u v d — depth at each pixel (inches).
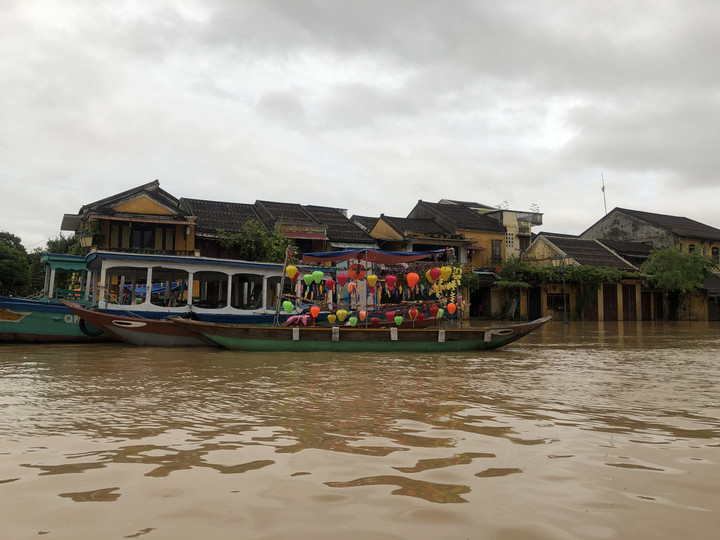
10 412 239.3
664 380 356.2
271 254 1067.3
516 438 198.5
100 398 273.7
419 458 172.2
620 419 233.6
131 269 649.0
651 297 1605.6
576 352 561.3
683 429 215.3
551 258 1520.7
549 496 138.9
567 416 238.8
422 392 299.4
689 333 919.7
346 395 287.6
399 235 1339.8
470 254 1460.4
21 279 1266.0
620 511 129.0
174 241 1023.0
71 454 175.3
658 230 1743.4
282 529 117.6
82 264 701.9
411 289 659.4
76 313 548.7
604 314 1512.1
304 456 173.9
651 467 164.4
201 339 525.3
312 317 548.7
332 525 119.9
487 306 1417.3
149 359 449.1
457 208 1611.7
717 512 129.0
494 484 147.8
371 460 169.8
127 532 116.0
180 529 117.6
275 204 1290.6
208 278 706.2
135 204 996.6
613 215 1875.0
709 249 1779.0
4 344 570.6
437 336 535.5
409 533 116.0
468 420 228.5
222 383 325.4
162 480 150.3
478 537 114.0
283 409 249.0
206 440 193.3
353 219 1578.5
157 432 204.4
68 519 123.1
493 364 442.3
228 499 135.8
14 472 156.9
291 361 443.8
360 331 518.9
